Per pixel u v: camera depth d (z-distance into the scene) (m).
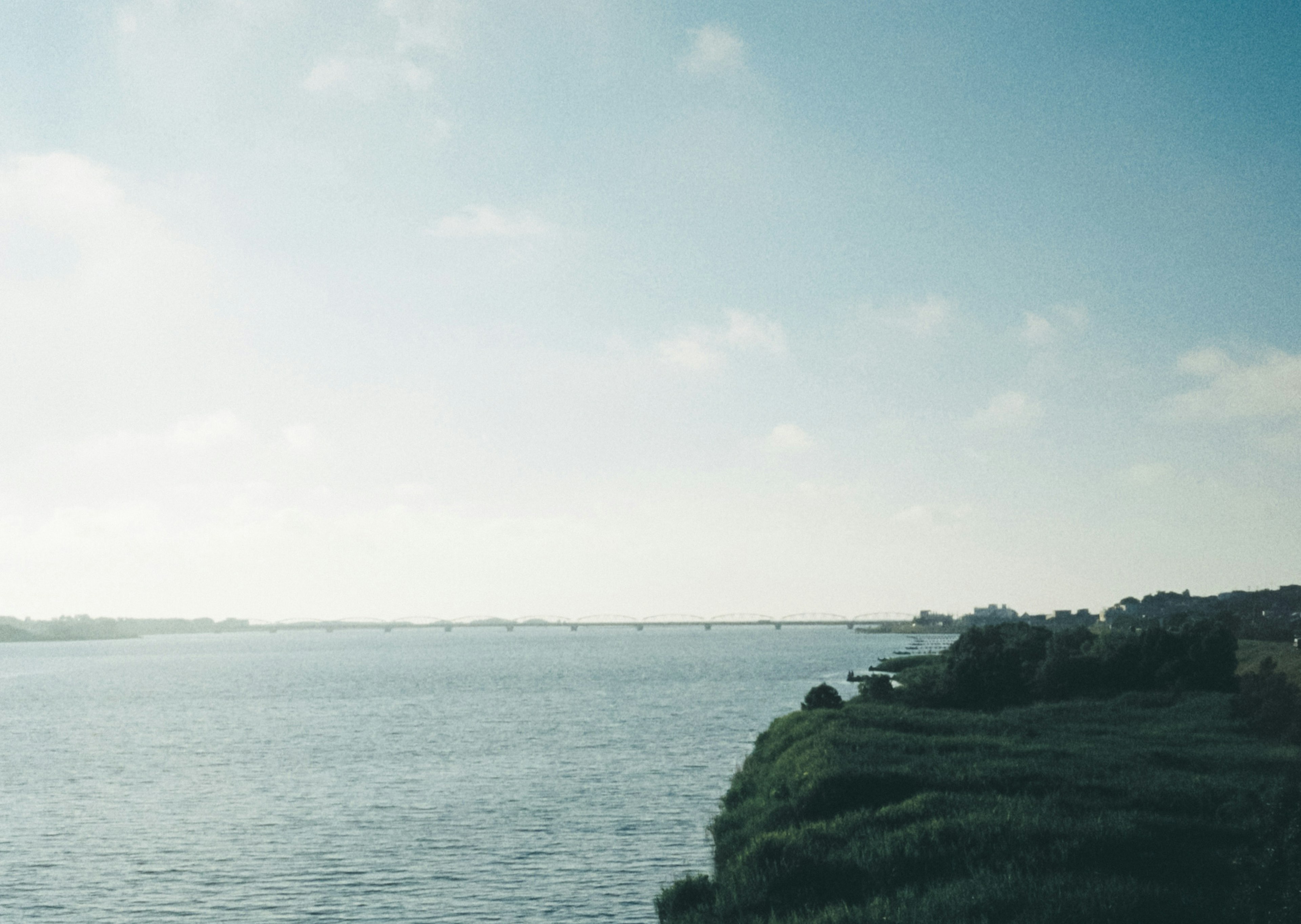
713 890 39.81
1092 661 108.50
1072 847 35.69
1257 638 168.88
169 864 55.66
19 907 47.91
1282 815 29.84
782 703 147.12
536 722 125.06
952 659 109.75
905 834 38.94
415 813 67.88
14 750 110.06
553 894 47.91
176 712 156.62
